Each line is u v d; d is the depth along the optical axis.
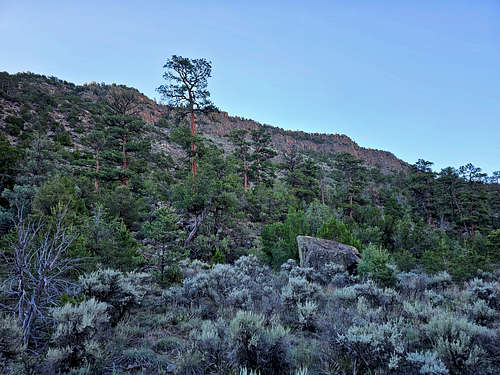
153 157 49.56
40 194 14.15
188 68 26.08
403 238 20.88
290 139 180.38
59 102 75.81
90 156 39.97
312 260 14.01
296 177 47.66
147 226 10.73
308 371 3.97
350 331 4.47
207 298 8.23
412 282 9.99
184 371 3.83
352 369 3.89
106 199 18.94
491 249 18.84
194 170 24.11
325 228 17.36
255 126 175.25
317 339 5.27
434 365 3.41
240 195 25.28
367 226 24.80
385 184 87.81
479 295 7.89
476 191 59.03
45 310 5.02
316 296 7.54
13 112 53.41
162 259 10.41
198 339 4.36
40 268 4.84
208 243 17.03
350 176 49.16
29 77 100.31
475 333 4.41
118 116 31.38
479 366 3.81
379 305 7.19
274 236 16.89
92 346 4.06
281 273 12.21
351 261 14.00
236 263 12.66
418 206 58.25
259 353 3.93
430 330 4.76
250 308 6.64
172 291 7.91
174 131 24.53
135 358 4.34
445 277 10.60
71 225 8.02
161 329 5.79
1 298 4.95
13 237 6.97
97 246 8.40
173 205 20.06
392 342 3.94
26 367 3.54
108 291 6.07
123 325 5.66
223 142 102.06
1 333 3.53
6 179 18.94
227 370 3.85
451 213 53.25
